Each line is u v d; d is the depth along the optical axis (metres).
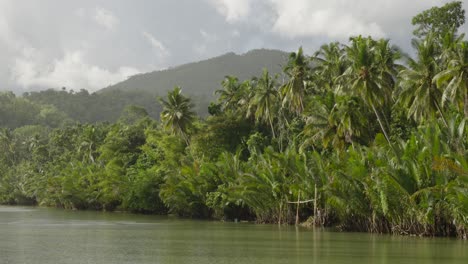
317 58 82.75
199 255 37.12
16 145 193.88
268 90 88.12
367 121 67.12
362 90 60.06
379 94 60.44
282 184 65.69
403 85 56.91
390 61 64.56
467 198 42.31
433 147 46.84
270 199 68.81
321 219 63.19
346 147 68.88
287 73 82.69
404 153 48.50
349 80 62.69
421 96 54.91
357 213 57.00
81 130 160.12
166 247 42.00
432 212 47.78
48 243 44.56
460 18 76.69
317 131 68.56
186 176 84.12
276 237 50.56
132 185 98.12
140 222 75.00
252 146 87.75
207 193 79.75
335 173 54.91
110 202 111.12
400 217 51.41
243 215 79.44
